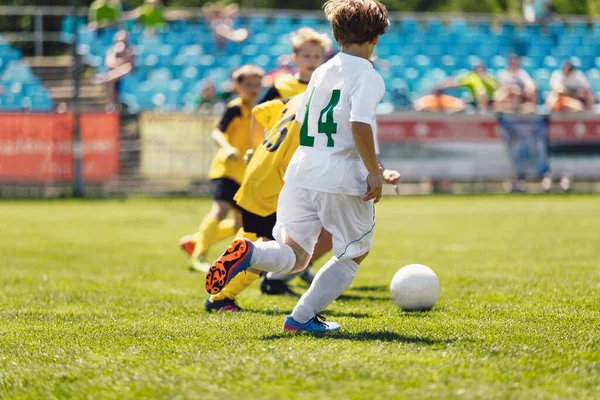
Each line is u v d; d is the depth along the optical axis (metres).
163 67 59.62
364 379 7.62
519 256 22.38
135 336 10.49
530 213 37.91
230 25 62.25
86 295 15.39
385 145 46.94
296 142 12.73
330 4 10.11
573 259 21.41
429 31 64.50
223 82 57.91
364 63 9.92
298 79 14.80
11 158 45.75
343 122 9.84
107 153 46.34
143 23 61.66
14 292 15.83
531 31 64.56
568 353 8.87
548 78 61.97
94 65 60.88
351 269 10.41
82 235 29.61
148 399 7.18
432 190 48.56
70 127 45.97
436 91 53.34
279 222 10.22
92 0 81.44
